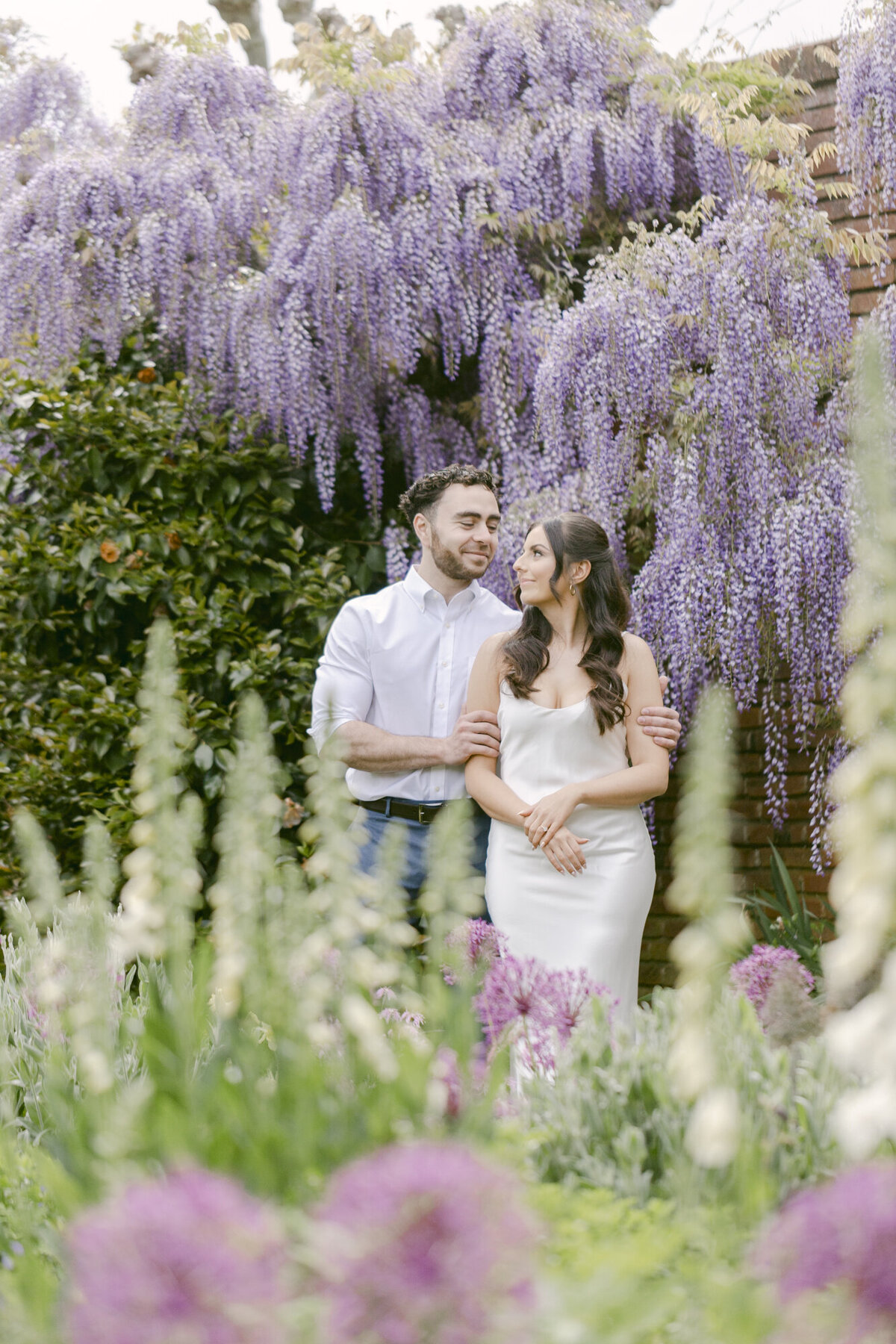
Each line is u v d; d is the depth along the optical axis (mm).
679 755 4559
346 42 5000
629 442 4324
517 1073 1985
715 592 4172
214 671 4848
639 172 4875
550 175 4898
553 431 4410
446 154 4840
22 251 4891
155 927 1589
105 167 4934
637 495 4410
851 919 1155
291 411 4758
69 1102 1588
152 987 1582
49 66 5910
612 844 3148
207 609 4895
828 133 4883
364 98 4730
